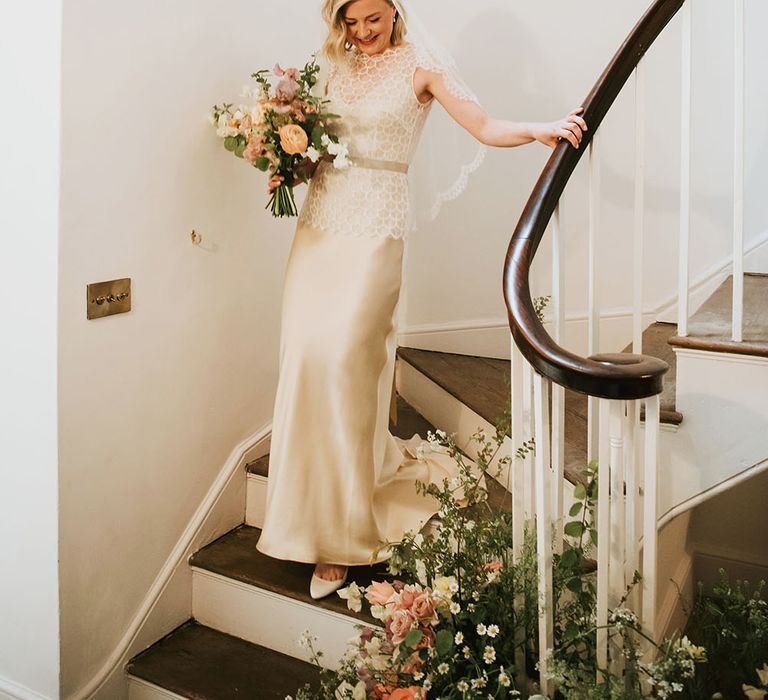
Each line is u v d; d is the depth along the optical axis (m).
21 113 2.11
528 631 1.96
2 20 2.10
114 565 2.43
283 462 2.37
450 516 2.08
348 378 2.31
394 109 2.30
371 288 2.32
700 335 2.11
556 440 1.91
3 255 2.19
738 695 2.20
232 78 2.62
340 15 2.31
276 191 2.45
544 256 3.35
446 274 3.53
